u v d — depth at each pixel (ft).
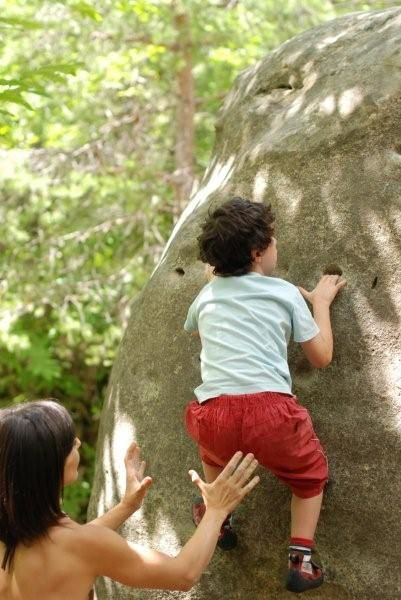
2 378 39.47
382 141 12.28
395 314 11.68
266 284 11.03
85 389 39.45
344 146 12.48
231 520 12.19
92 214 33.99
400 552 11.23
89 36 31.14
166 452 13.01
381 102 12.32
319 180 12.53
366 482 11.44
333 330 11.89
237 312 10.85
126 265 33.24
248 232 10.96
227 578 12.28
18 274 33.30
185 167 32.86
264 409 10.38
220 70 32.63
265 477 12.07
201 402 10.78
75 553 9.03
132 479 9.88
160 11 30.76
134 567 9.23
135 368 13.67
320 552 11.61
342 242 12.16
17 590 8.99
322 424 11.76
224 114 15.65
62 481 9.07
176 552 12.66
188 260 13.57
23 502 8.83
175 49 32.14
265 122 14.07
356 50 13.52
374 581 11.31
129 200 32.01
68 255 33.99
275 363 10.67
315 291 11.87
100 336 33.50
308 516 10.87
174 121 33.81
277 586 11.95
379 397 11.55
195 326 11.55
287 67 14.34
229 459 10.69
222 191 13.57
